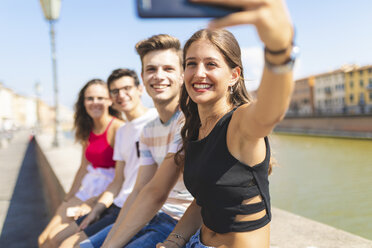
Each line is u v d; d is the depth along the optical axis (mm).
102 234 1853
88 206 2574
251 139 942
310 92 48875
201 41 1149
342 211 3525
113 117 2906
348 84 38219
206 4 561
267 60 688
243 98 1258
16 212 5949
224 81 1165
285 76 686
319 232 2146
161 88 1807
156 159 1918
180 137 1576
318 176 6418
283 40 636
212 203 1101
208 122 1230
